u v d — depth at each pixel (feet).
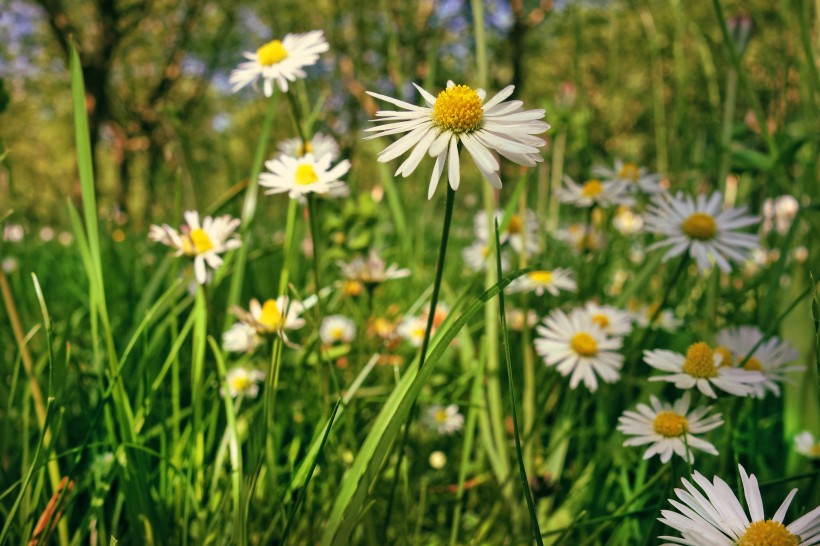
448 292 0.82
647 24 1.16
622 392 0.74
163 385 0.68
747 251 0.68
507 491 0.62
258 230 1.24
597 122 1.33
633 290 0.79
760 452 0.68
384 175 1.09
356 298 0.93
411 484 0.68
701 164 1.09
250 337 0.67
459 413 0.79
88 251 0.55
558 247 1.05
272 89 0.62
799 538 0.39
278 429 0.65
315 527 0.58
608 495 0.67
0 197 0.79
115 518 0.56
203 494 0.59
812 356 0.67
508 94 0.46
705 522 0.40
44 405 0.55
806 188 0.79
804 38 0.76
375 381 0.86
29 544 0.51
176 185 0.64
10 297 0.54
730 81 0.87
